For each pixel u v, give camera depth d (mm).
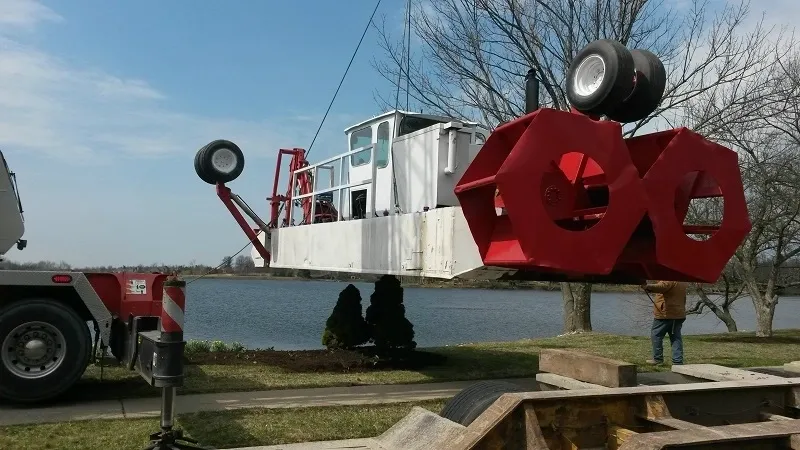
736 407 4219
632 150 4535
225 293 55312
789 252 17438
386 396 7695
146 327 7020
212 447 5434
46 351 6961
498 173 3717
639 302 27938
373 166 7707
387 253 6758
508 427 3459
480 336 22562
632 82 4188
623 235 3980
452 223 5504
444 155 6523
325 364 9633
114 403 7059
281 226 10445
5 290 7160
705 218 11133
